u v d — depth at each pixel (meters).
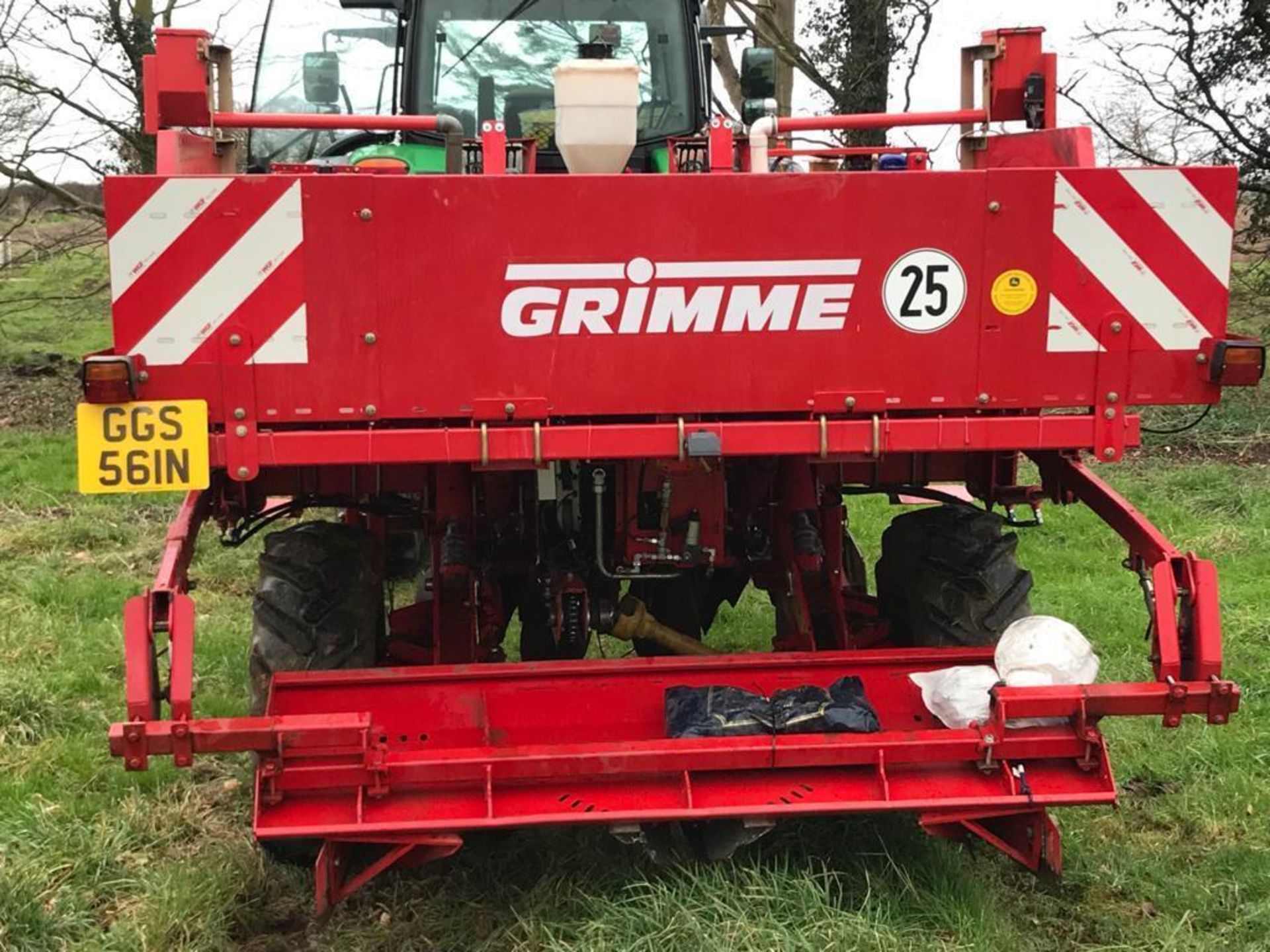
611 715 3.51
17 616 6.14
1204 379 3.29
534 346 3.14
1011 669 3.35
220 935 3.31
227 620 6.31
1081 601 6.37
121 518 8.47
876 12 11.87
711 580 4.91
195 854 3.85
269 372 3.08
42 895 3.47
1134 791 4.31
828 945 3.00
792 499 4.02
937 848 3.49
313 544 3.88
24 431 12.06
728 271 3.14
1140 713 3.17
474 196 3.07
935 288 3.20
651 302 3.15
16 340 16.61
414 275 3.08
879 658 3.61
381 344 3.10
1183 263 3.23
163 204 2.99
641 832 3.12
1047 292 3.23
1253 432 10.62
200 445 3.06
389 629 4.38
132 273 3.01
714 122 5.01
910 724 3.62
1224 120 11.44
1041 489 3.96
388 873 3.62
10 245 15.48
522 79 4.92
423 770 3.02
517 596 4.54
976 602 4.10
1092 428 3.27
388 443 3.10
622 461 3.80
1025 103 3.90
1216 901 3.47
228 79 3.66
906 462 4.02
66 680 5.21
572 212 3.09
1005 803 3.12
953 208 3.17
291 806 3.04
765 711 3.37
